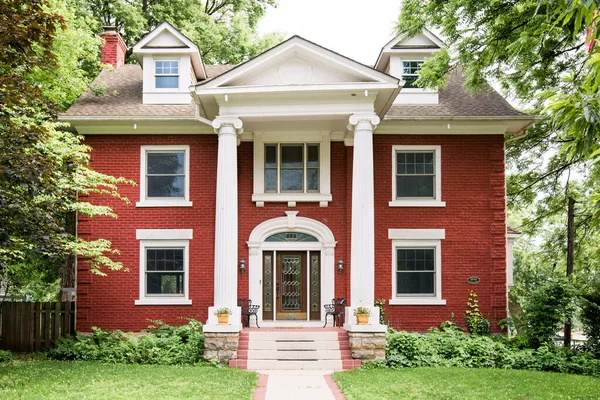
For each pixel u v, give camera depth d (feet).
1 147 37.63
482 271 60.29
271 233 60.90
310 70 53.31
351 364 48.62
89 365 47.42
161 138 61.57
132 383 39.45
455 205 60.80
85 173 52.60
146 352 49.98
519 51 48.70
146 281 60.70
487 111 61.16
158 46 64.49
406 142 61.31
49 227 42.29
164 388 38.06
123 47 78.23
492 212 60.85
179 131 61.36
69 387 37.88
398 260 60.90
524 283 118.42
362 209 51.47
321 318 60.29
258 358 49.93
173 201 61.00
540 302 53.98
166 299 60.13
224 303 50.96
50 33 42.04
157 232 60.59
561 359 48.24
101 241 56.70
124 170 61.16
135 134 61.52
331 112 53.16
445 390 37.96
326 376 45.16
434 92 63.52
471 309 59.77
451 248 60.49
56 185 42.86
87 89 68.90
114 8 92.27
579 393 37.55
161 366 47.62
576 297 55.11
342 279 60.44
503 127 61.00
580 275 78.74
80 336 55.57
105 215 60.54
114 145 61.41
